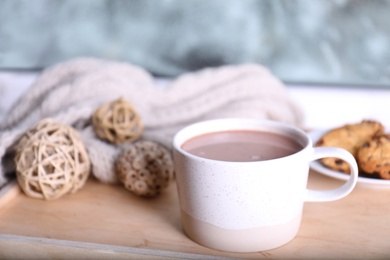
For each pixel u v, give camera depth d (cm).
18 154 59
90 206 58
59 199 59
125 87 74
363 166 59
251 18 104
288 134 54
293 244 51
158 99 77
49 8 108
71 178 58
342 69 105
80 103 70
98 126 63
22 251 52
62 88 73
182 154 49
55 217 56
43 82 79
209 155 51
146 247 51
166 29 106
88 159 61
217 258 49
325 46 104
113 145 63
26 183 58
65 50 110
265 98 75
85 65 79
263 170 48
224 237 50
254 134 54
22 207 58
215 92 75
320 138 64
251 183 48
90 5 107
